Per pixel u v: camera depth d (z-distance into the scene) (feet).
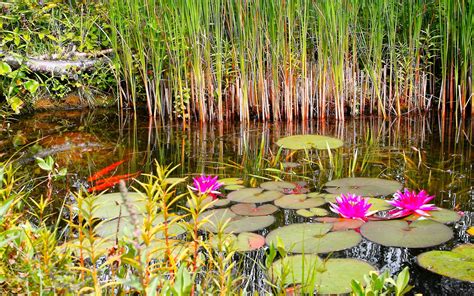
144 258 3.21
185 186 8.45
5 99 13.87
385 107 14.43
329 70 14.06
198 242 4.08
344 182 8.43
